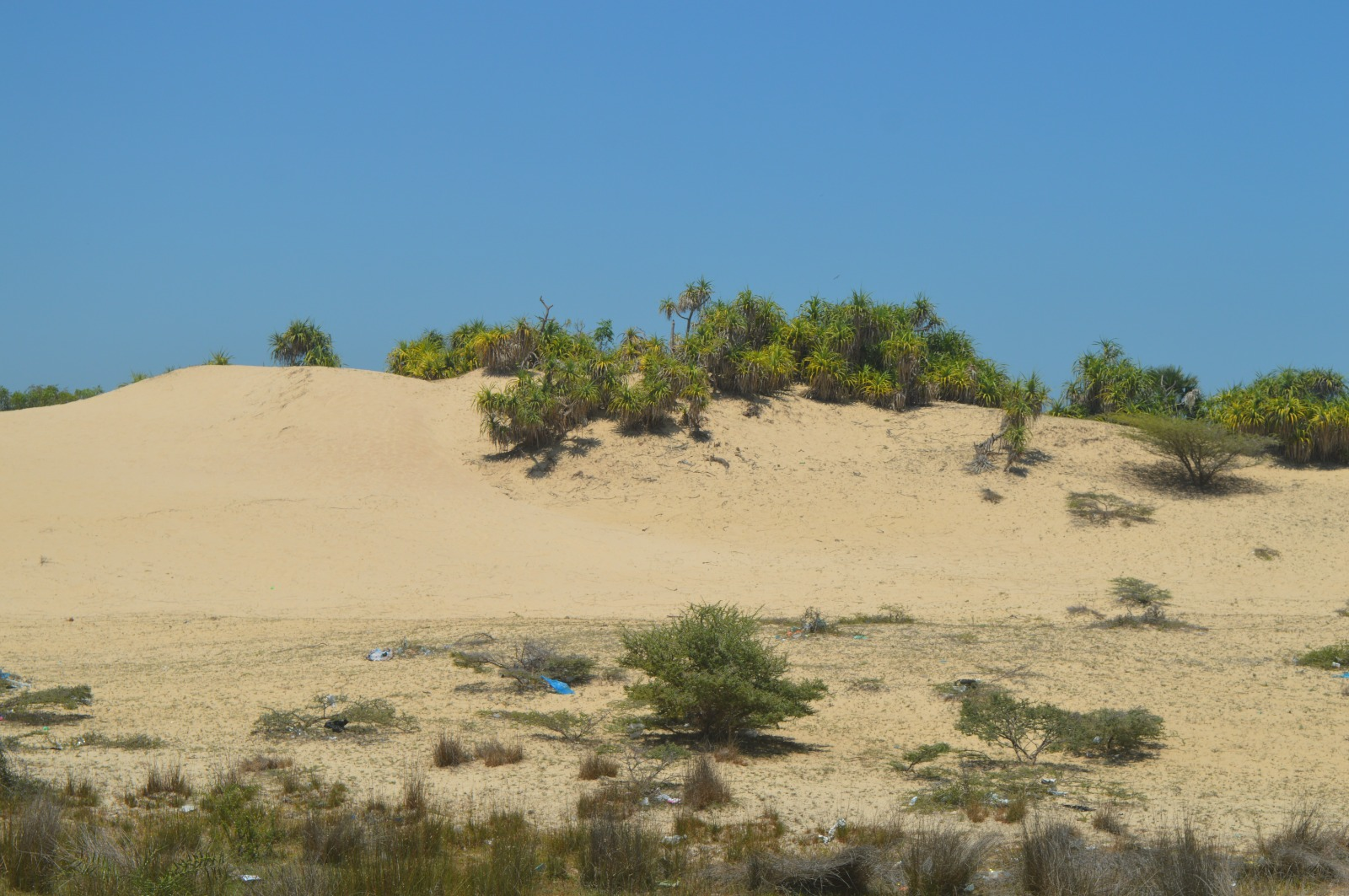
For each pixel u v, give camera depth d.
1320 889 10.20
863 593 37.72
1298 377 67.06
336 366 80.94
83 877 9.12
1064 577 41.12
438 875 9.68
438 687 21.69
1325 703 20.45
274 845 11.00
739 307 70.06
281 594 36.06
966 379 67.62
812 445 60.12
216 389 70.25
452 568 40.53
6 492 46.19
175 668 23.56
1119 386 70.38
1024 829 11.33
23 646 26.70
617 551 44.69
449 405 66.69
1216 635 28.73
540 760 15.93
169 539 41.41
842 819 13.05
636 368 67.69
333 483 53.53
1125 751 17.30
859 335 69.50
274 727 17.33
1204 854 10.20
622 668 23.48
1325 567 42.28
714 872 10.48
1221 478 55.62
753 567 42.62
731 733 17.77
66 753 15.47
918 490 54.41
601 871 10.31
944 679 22.81
